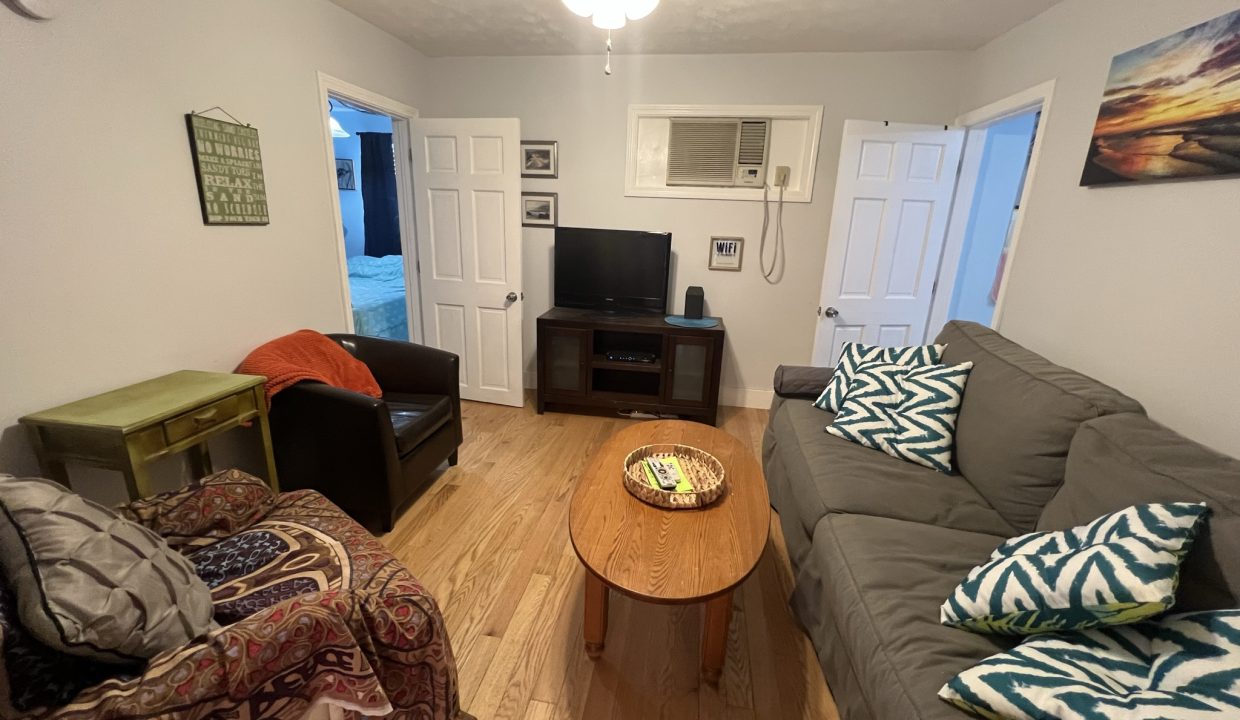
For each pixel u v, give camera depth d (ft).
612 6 5.58
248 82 7.03
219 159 6.62
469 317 11.84
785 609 5.97
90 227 5.28
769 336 12.19
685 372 11.20
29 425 4.82
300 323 8.36
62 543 2.87
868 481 5.78
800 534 5.97
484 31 9.82
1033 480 5.07
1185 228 5.18
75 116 5.06
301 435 6.88
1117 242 6.08
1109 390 5.10
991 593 3.58
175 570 3.39
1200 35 5.00
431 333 12.17
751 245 11.68
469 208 11.17
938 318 11.32
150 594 3.06
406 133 11.19
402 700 3.97
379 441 6.71
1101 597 3.08
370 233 21.08
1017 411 5.50
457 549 6.81
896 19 8.59
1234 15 4.67
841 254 10.60
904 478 5.91
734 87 10.87
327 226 8.79
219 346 6.91
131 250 5.69
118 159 5.48
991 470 5.53
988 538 4.90
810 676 5.07
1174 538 3.14
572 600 5.95
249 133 7.06
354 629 3.51
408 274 12.03
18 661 2.65
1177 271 5.26
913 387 6.79
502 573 6.37
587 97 11.39
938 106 10.39
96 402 5.23
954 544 4.75
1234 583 3.11
